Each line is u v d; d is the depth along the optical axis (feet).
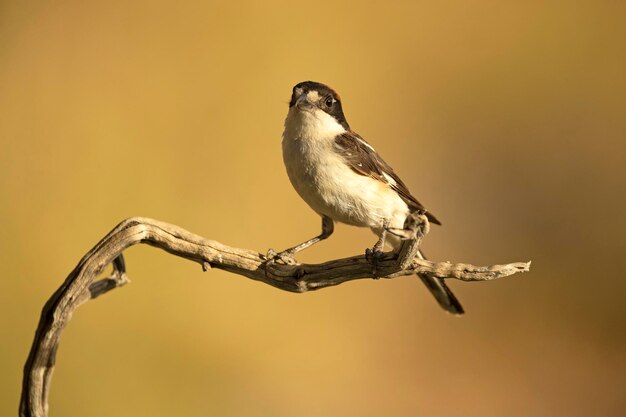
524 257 43.24
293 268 19.24
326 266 18.99
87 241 37.86
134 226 18.38
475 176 44.70
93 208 38.75
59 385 32.91
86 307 34.35
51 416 32.53
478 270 18.01
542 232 44.01
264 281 19.69
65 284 17.75
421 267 18.24
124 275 18.88
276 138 42.39
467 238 43.93
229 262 19.31
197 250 19.19
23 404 17.44
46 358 17.46
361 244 39.60
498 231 44.06
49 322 17.44
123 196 39.42
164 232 18.83
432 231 43.91
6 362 33.27
